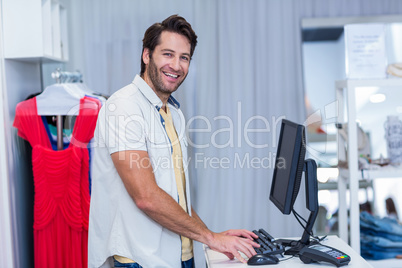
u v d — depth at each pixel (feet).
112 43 11.22
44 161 8.45
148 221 5.49
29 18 8.73
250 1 11.35
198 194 11.51
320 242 6.05
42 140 8.56
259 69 11.45
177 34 5.59
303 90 11.37
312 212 5.66
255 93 11.50
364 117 11.05
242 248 5.40
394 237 10.41
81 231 8.51
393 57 11.27
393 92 10.96
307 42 11.30
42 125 8.57
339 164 9.83
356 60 9.36
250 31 11.39
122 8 11.17
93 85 11.28
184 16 11.23
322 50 11.29
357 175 8.74
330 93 11.34
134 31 11.18
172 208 5.27
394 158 9.73
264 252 5.42
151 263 5.41
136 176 5.26
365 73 9.36
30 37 8.75
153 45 5.63
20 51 8.75
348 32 9.37
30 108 8.54
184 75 5.76
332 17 11.27
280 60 11.44
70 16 11.18
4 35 8.74
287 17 11.37
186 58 5.73
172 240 5.68
